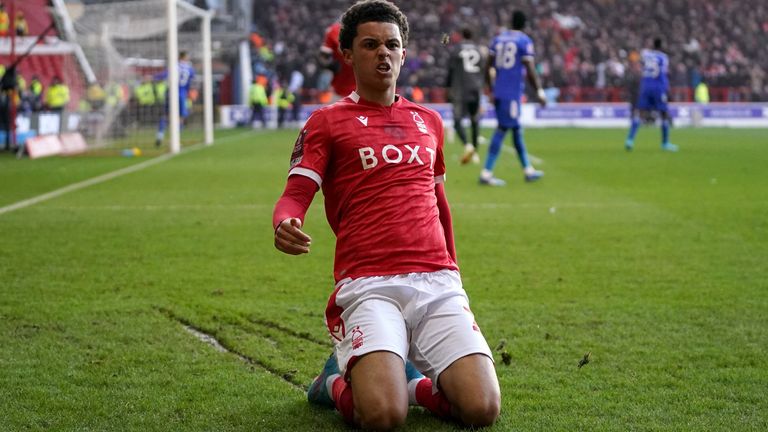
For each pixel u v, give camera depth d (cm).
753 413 544
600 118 4675
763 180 1895
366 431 489
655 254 1073
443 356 500
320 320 770
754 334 725
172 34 2688
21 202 1547
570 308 814
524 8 5788
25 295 861
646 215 1388
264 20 5569
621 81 5128
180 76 2905
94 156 2608
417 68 5009
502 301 841
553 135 3747
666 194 1656
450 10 5562
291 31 5450
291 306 821
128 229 1260
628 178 1945
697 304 826
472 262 1028
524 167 1886
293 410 550
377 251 515
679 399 570
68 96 2902
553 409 550
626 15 5872
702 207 1475
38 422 529
